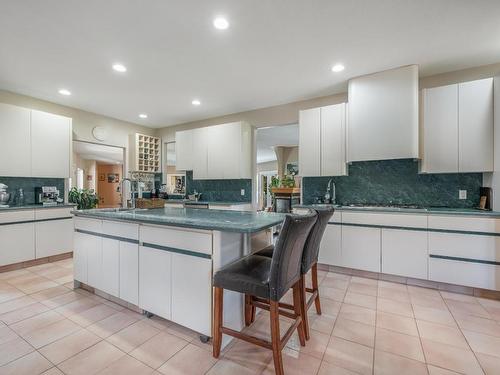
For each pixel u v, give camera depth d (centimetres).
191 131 503
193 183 546
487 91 266
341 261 314
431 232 268
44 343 178
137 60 278
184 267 185
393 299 248
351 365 157
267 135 654
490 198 272
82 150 775
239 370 154
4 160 338
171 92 370
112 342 179
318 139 359
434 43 246
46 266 348
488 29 223
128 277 220
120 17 207
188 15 206
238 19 212
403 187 334
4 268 323
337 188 374
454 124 280
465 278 254
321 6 196
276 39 240
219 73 311
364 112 314
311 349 173
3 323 203
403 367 155
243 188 485
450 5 195
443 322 206
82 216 261
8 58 270
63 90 360
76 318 211
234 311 187
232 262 187
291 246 147
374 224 295
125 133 529
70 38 235
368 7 197
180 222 182
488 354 167
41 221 357
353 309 228
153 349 172
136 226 213
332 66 293
